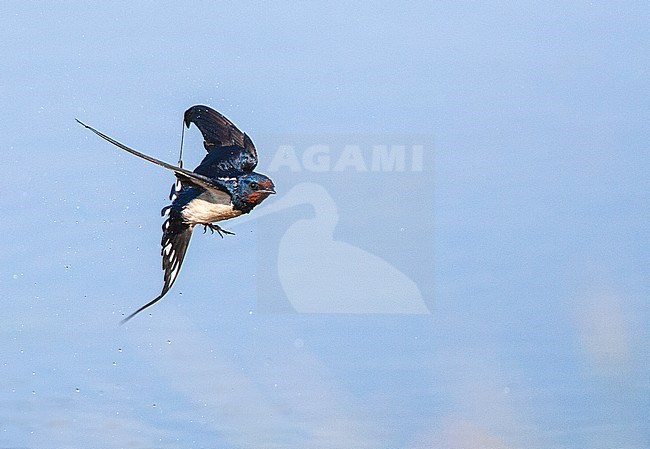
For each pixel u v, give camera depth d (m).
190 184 8.85
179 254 8.91
